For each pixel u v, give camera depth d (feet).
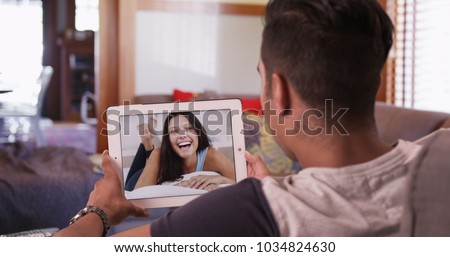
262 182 2.26
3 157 9.96
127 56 12.77
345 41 2.19
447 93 11.19
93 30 29.96
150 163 3.27
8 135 20.31
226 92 13.60
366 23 2.22
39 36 29.91
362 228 2.12
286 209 2.15
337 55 2.19
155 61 13.12
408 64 12.56
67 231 2.57
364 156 2.30
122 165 3.24
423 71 11.99
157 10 12.99
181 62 13.29
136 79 13.04
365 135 2.31
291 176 2.38
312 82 2.21
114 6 12.87
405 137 7.51
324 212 2.16
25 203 8.51
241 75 13.65
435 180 2.13
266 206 2.16
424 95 12.00
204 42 13.39
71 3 31.07
